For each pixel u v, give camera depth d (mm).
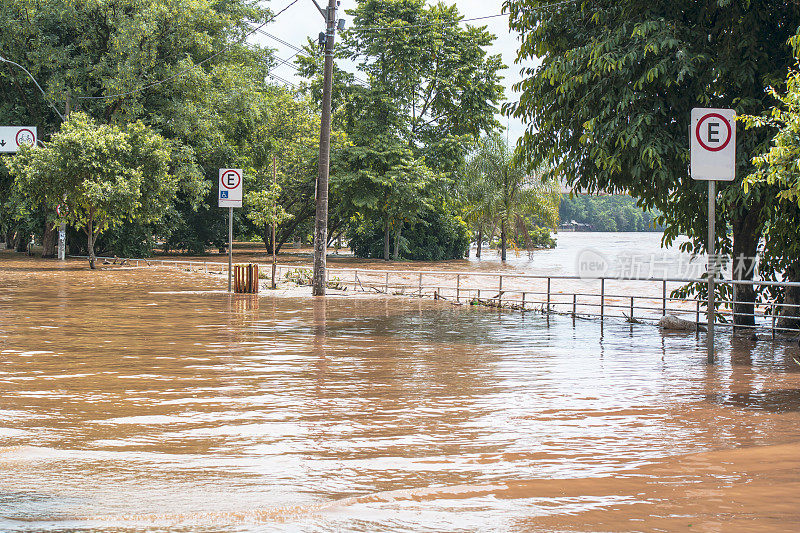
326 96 24516
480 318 17922
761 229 15172
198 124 50969
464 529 4277
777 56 14883
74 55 51000
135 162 41000
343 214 60281
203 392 8562
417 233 66625
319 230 24516
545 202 63469
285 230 66875
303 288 28312
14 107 51250
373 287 29281
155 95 52312
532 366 10625
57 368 10188
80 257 50719
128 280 30953
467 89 60656
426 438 6500
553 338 14055
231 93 54938
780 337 14188
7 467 5582
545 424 7035
